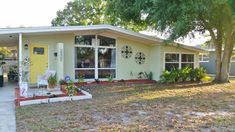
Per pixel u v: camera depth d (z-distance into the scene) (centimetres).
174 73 1883
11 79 1970
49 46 1666
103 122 740
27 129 673
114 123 728
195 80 2009
